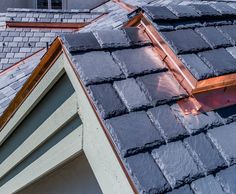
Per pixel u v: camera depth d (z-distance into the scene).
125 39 2.99
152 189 2.06
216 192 2.18
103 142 2.58
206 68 2.68
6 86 6.86
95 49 2.82
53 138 3.65
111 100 2.49
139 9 3.22
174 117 2.52
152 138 2.32
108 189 2.58
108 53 2.83
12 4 12.33
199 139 2.44
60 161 3.58
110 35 2.97
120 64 2.76
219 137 2.49
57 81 3.26
